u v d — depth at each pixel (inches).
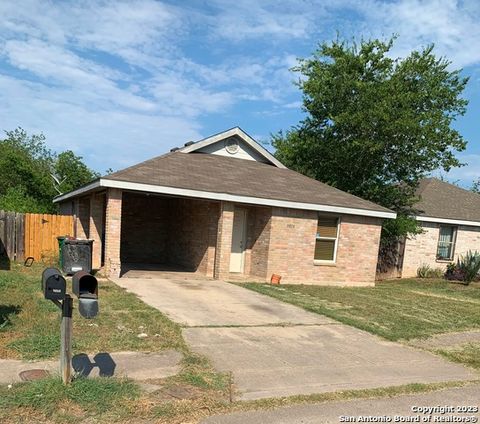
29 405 161.5
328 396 197.8
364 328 331.0
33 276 442.0
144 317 303.3
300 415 176.4
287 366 234.5
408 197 818.2
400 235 771.4
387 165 812.6
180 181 503.5
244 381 207.8
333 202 583.2
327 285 585.3
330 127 829.2
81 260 481.1
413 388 216.1
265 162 731.4
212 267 545.0
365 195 832.3
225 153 701.3
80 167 1477.6
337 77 812.0
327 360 250.8
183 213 633.6
